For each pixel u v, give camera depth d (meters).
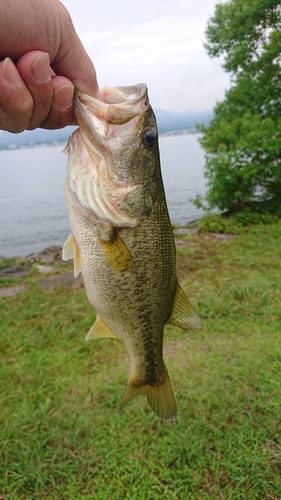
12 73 0.17
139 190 0.23
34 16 0.17
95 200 0.22
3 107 0.18
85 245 0.23
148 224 0.24
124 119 0.22
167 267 0.25
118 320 0.24
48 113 0.19
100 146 0.22
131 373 0.27
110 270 0.23
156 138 0.23
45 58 0.17
